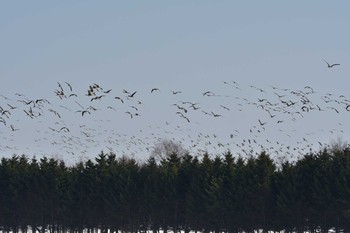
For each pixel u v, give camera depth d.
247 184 91.50
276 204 88.19
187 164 101.00
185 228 101.00
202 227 101.00
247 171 92.06
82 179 109.00
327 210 85.44
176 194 99.69
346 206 84.62
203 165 98.69
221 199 92.75
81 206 108.62
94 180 107.88
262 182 90.50
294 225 87.88
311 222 87.56
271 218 89.88
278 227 88.62
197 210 96.31
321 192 85.62
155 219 102.00
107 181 106.69
